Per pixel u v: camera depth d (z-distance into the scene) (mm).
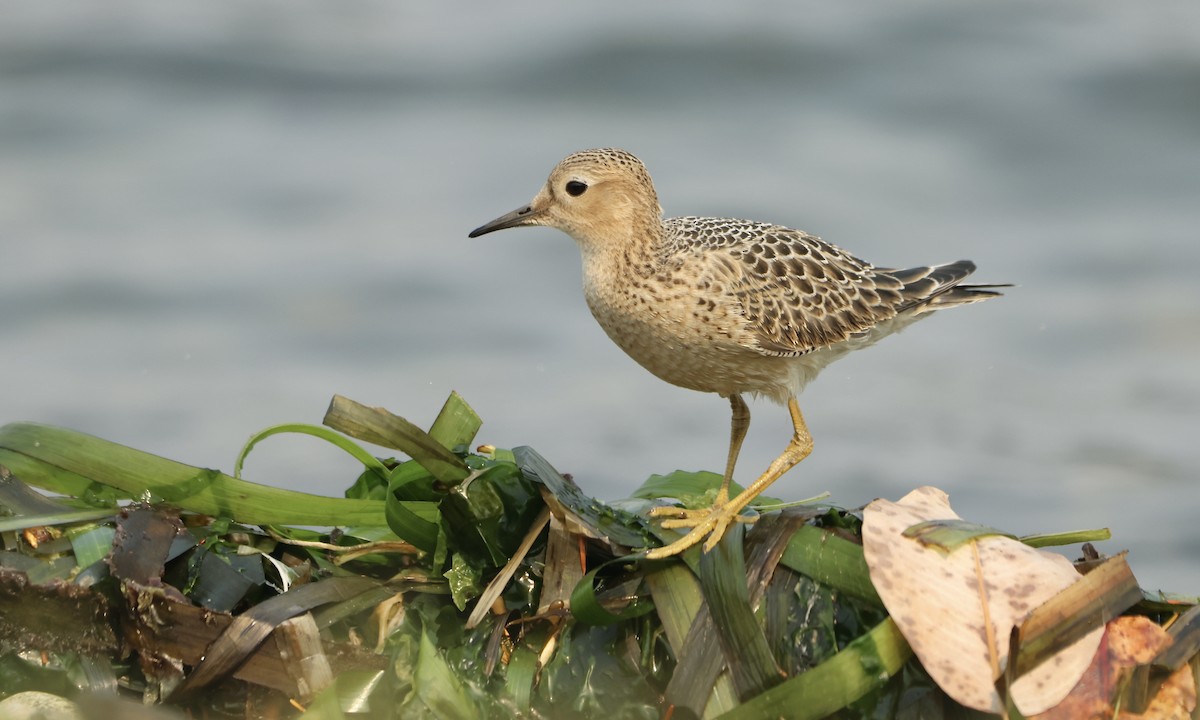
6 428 7070
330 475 13148
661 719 6398
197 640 6363
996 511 12617
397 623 6637
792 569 6754
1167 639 6289
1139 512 12555
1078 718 6082
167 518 6777
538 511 6934
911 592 6320
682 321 8938
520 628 6699
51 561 6613
